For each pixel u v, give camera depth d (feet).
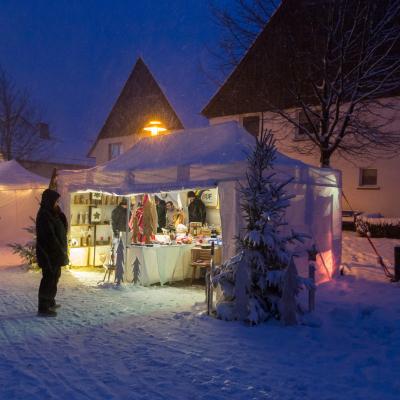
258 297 21.61
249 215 22.25
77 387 14.06
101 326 20.66
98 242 38.73
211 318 21.79
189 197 38.91
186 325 20.74
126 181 31.68
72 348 17.65
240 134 30.40
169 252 31.50
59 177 37.19
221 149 28.60
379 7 44.91
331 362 16.26
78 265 37.52
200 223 36.94
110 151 105.29
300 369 15.55
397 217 53.06
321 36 46.06
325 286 29.68
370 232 49.24
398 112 51.44
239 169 25.79
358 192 56.03
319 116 44.50
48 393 13.61
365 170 56.59
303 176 29.68
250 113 63.67
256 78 53.06
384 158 53.67
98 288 29.30
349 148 48.21
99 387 14.06
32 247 35.81
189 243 33.47
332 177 33.06
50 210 22.70
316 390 13.84
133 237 32.04
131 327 20.49
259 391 13.74
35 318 21.95
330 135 43.70
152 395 13.48
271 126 60.34
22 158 110.63
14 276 33.22
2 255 45.21
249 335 19.21
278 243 21.99
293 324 20.65
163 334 19.42
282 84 50.24
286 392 13.70
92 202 37.96
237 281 21.22
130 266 31.65
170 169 29.17
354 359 16.53
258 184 22.08
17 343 18.24
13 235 55.52
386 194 53.88
